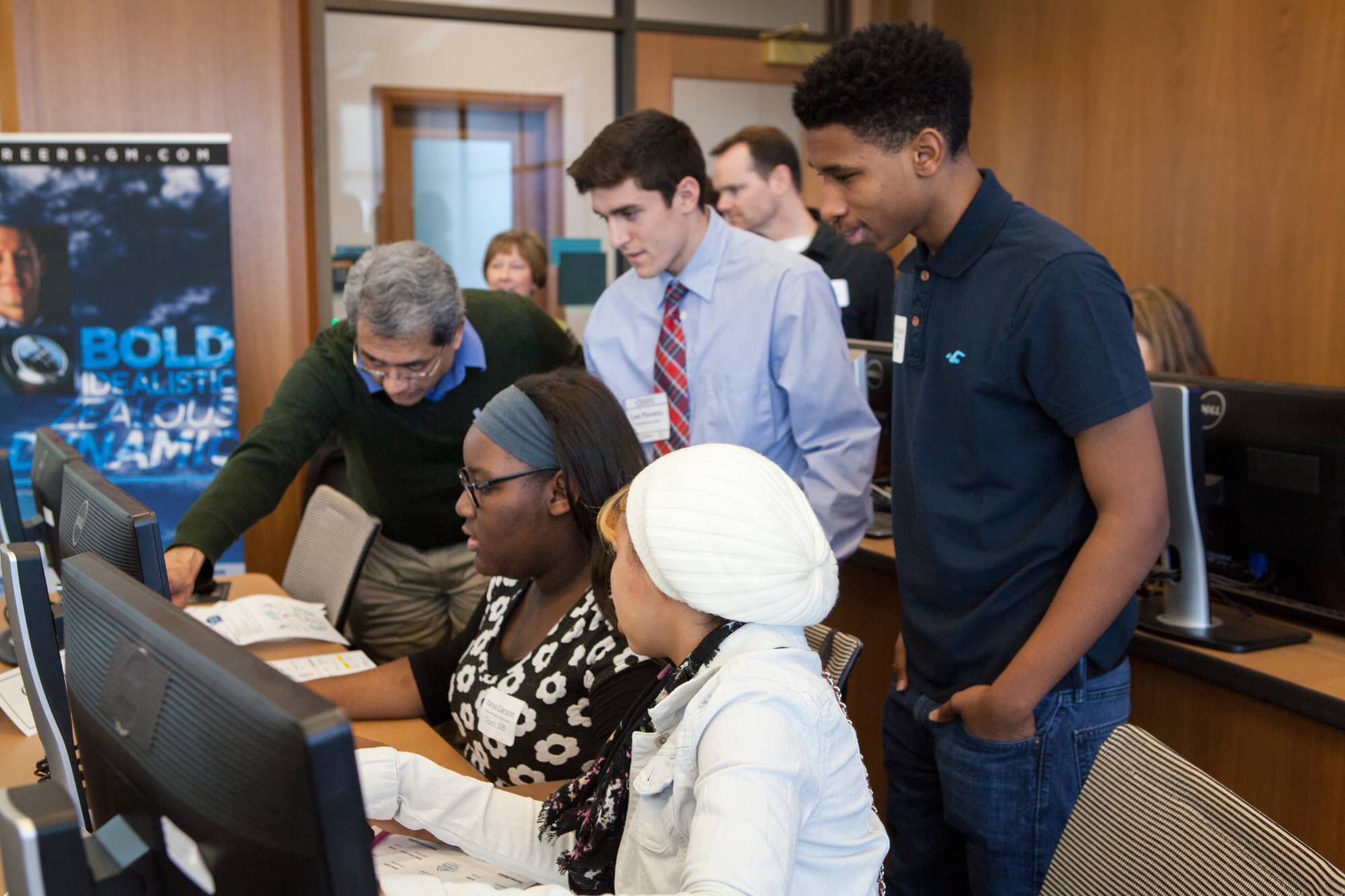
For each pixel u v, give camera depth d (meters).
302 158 3.85
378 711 1.73
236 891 0.65
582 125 5.16
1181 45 4.04
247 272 3.79
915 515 1.68
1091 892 1.13
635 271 2.34
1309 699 1.69
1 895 1.12
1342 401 1.82
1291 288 3.73
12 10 3.54
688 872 0.83
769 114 5.41
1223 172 3.93
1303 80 3.64
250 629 2.14
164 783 0.69
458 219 5.04
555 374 1.55
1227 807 1.02
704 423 2.24
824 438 2.18
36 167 3.39
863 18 5.42
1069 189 4.55
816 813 0.94
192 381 3.50
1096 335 1.42
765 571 0.96
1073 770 1.54
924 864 1.81
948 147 1.55
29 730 1.65
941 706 1.64
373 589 2.63
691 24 5.18
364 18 4.75
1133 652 1.97
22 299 3.42
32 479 2.05
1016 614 1.55
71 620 0.87
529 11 4.96
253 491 2.20
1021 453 1.53
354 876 0.60
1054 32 4.55
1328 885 0.91
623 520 1.07
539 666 1.48
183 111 3.69
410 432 2.43
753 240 2.26
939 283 1.60
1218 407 2.02
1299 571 1.96
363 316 2.12
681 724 0.95
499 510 1.48
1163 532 1.44
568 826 1.23
